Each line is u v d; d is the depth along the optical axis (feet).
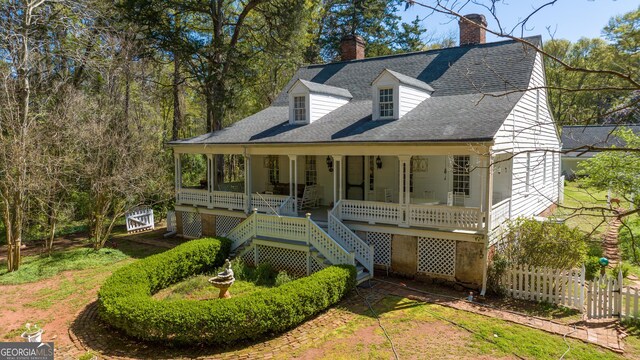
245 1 92.53
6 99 47.14
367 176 55.06
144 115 70.03
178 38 69.56
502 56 51.24
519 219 38.83
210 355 26.32
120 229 69.67
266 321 28.07
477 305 33.63
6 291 38.88
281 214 47.39
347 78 63.21
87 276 43.19
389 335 28.40
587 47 133.28
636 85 11.53
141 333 27.58
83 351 27.12
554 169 72.23
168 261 38.91
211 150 56.29
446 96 49.32
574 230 36.76
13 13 58.03
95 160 53.98
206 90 75.51
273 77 106.52
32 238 61.41
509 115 41.65
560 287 33.50
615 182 45.62
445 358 25.20
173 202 80.12
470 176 47.34
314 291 30.96
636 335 27.81
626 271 38.81
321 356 25.81
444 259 38.68
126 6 65.00
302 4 73.36
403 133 39.86
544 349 25.99
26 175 46.62
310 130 49.62
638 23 86.94
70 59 67.41
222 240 46.50
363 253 40.37
